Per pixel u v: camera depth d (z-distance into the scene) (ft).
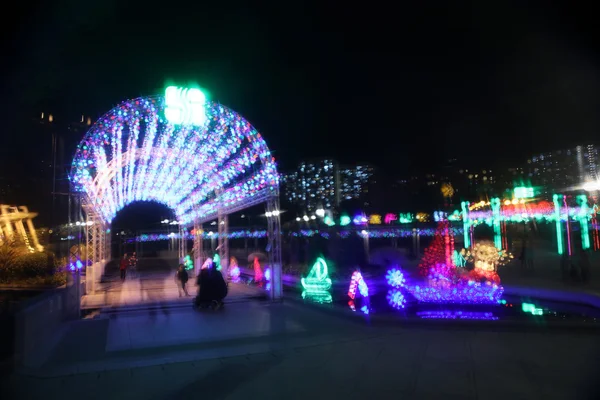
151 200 87.51
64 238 57.36
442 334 26.73
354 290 42.50
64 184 38.75
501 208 95.76
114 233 137.49
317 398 16.79
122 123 37.01
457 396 16.60
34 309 23.98
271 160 40.75
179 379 19.43
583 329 27.17
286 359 22.24
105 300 43.93
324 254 55.26
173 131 41.42
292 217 177.17
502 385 17.63
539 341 24.43
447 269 48.26
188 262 75.82
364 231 62.54
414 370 19.88
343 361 21.63
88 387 18.51
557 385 17.52
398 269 48.93
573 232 88.12
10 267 38.17
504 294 41.50
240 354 23.29
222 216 63.82
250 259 79.92
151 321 32.53
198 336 27.50
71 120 54.19
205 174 54.75
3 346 21.45
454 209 107.65
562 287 41.65
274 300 41.14
